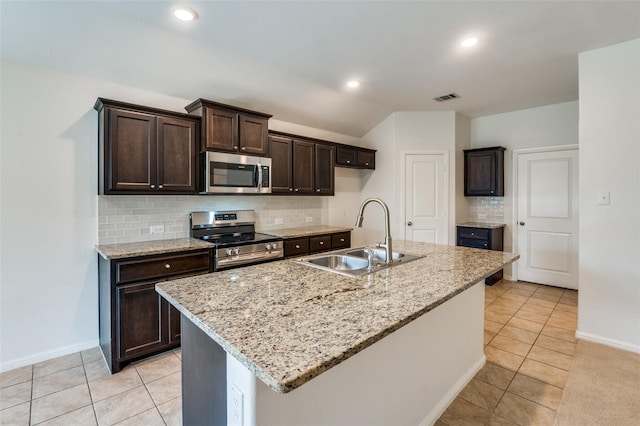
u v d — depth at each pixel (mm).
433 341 1805
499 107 4430
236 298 1312
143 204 2959
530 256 4613
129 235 2881
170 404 1976
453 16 2242
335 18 2260
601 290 2707
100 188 2617
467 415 1869
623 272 2604
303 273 1716
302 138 3873
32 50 2291
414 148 4586
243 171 3199
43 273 2488
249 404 969
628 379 2195
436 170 4605
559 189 4344
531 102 4223
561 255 4355
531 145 4520
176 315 2592
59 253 2551
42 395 2057
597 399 1990
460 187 4766
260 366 791
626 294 2596
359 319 1092
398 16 2240
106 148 2473
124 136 2543
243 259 3039
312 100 3781
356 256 2312
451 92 3803
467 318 2184
